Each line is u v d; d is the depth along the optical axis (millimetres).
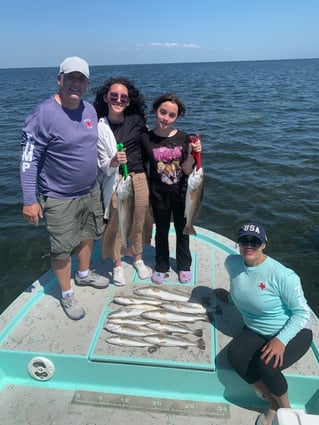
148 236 4043
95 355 2947
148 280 3984
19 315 3428
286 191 9375
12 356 3008
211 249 4543
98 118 3559
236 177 10453
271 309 2711
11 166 12047
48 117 2869
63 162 3027
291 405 2863
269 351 2564
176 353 2979
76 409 2824
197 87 46688
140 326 3252
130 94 3422
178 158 3451
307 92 36062
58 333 3211
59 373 3027
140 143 3570
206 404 2867
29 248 6992
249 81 58469
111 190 3486
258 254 2688
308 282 5859
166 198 3578
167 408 2828
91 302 3633
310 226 7555
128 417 2756
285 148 13406
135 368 2910
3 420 2734
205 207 8617
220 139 15164
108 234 3701
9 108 28000
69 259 3328
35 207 2998
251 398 2900
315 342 3053
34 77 106250
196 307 3467
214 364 2865
